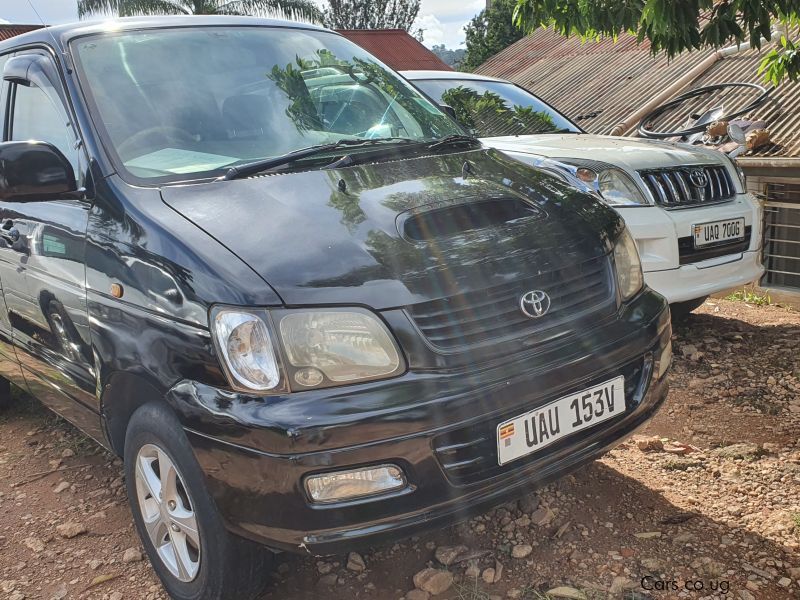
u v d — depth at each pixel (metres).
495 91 6.13
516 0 4.82
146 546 2.59
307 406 1.99
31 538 2.97
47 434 4.00
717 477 3.09
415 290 2.12
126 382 2.47
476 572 2.52
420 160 2.91
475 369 2.14
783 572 2.45
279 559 2.69
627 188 4.29
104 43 3.08
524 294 2.27
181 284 2.20
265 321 2.05
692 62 9.45
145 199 2.50
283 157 2.76
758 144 6.43
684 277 4.30
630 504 2.91
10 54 3.43
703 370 4.30
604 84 9.95
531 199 2.68
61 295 2.75
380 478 2.04
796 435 3.43
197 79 3.06
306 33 3.66
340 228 2.30
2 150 2.57
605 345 2.40
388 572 2.59
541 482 2.28
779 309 5.68
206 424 2.08
